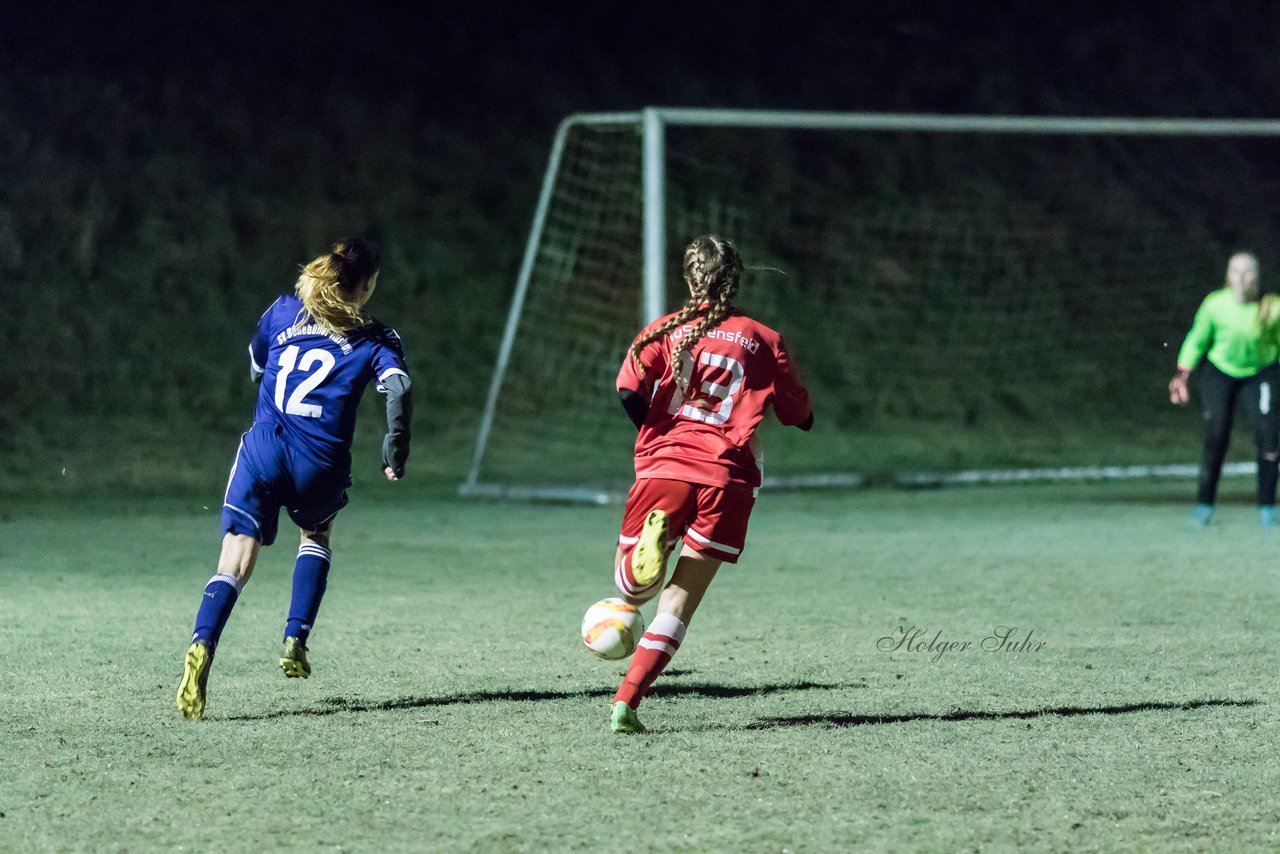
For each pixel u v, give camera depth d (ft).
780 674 58.49
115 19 247.70
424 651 63.62
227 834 36.45
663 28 272.31
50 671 58.18
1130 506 136.77
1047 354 235.81
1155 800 39.52
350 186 235.40
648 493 48.47
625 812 38.27
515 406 208.13
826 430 201.87
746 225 246.68
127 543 107.14
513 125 250.78
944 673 58.75
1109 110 279.28
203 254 218.79
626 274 235.20
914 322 238.07
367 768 42.86
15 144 223.30
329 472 51.42
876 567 94.48
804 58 274.16
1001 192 264.52
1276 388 115.24
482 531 116.98
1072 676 57.98
